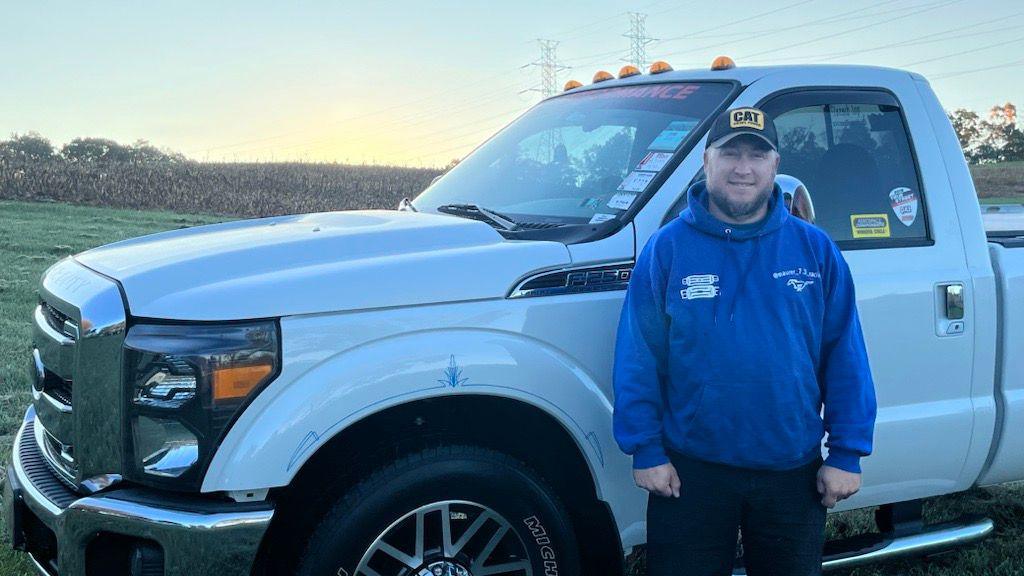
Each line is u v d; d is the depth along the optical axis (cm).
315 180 4297
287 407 238
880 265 330
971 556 393
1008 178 5678
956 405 340
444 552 257
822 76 344
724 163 245
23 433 310
